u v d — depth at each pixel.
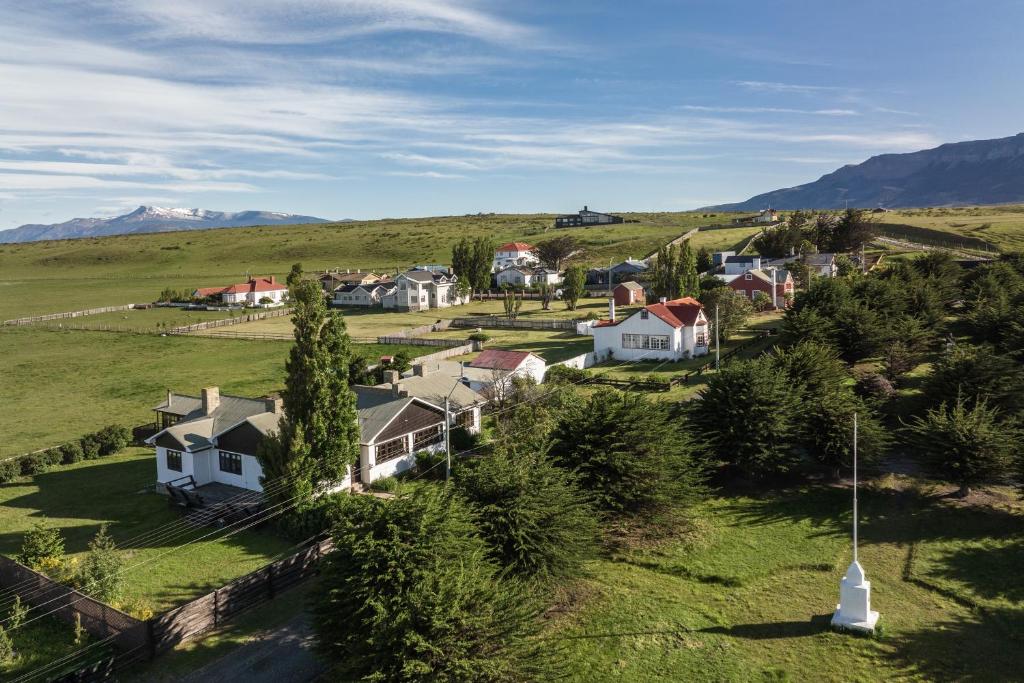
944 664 25.53
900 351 58.19
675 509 37.16
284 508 38.66
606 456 35.91
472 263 142.75
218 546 36.75
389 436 45.69
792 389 44.59
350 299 139.38
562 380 63.31
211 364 85.44
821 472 44.91
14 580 31.84
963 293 84.56
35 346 99.50
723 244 174.25
